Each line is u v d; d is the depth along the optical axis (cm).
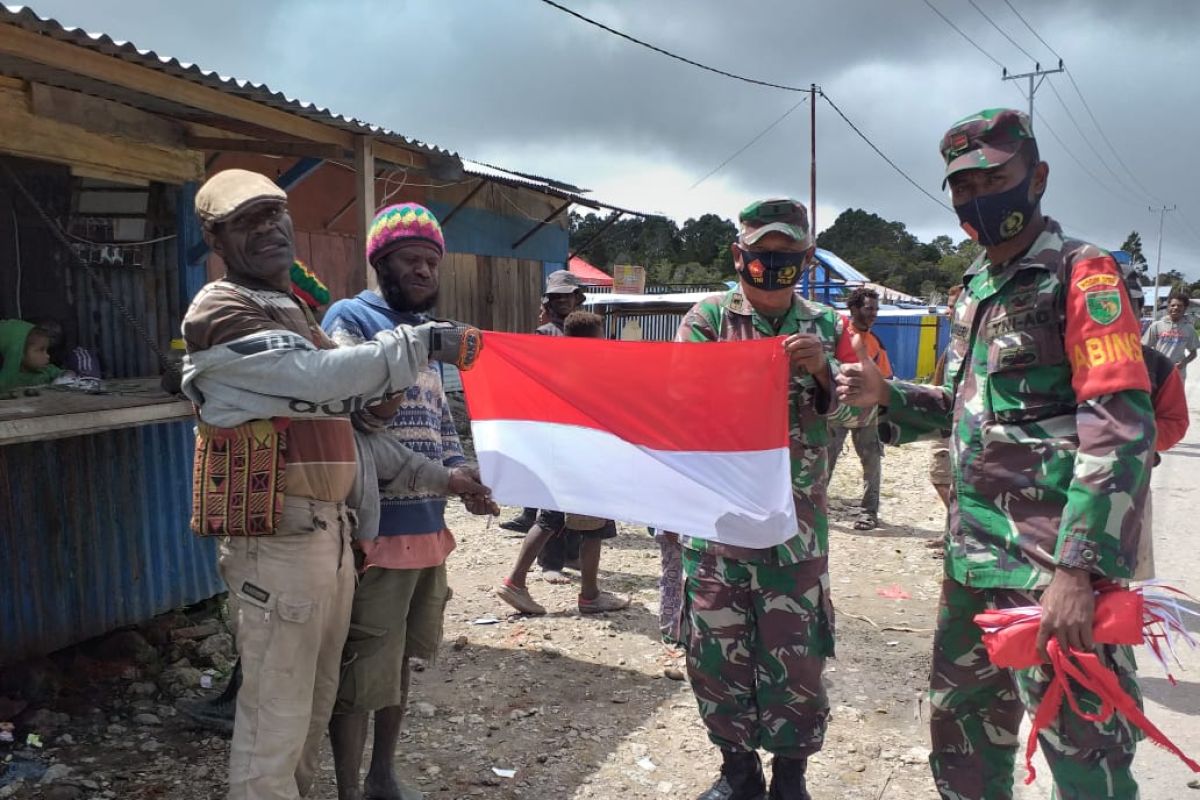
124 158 462
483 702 407
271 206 231
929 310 2272
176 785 327
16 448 406
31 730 361
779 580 292
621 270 1831
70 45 371
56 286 466
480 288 1385
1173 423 236
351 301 294
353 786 296
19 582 409
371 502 272
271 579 232
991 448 234
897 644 492
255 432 227
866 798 327
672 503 299
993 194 228
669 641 480
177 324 515
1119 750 215
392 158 674
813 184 2169
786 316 308
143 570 468
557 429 314
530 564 522
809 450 299
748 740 304
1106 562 201
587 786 335
